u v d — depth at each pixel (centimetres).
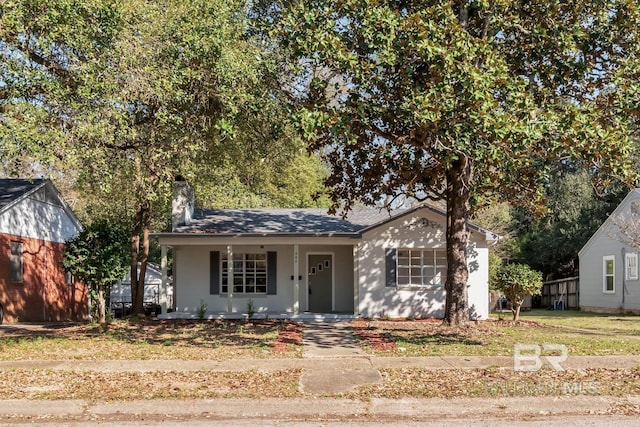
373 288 2164
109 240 1909
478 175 1485
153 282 3744
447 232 1723
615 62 1389
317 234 2139
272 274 2295
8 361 1209
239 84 1492
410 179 1575
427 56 1163
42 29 1263
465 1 1375
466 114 1161
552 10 1316
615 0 1305
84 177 1866
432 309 2162
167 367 1150
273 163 2147
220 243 2155
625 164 1171
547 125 1154
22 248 2252
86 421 822
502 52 1402
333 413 861
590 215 3578
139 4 1384
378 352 1316
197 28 1441
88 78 1266
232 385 1001
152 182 1759
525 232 4175
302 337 1605
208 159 2038
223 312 2234
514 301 2009
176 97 1449
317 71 1620
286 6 1433
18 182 2366
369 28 1206
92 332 1739
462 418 832
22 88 1237
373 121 1420
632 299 2702
